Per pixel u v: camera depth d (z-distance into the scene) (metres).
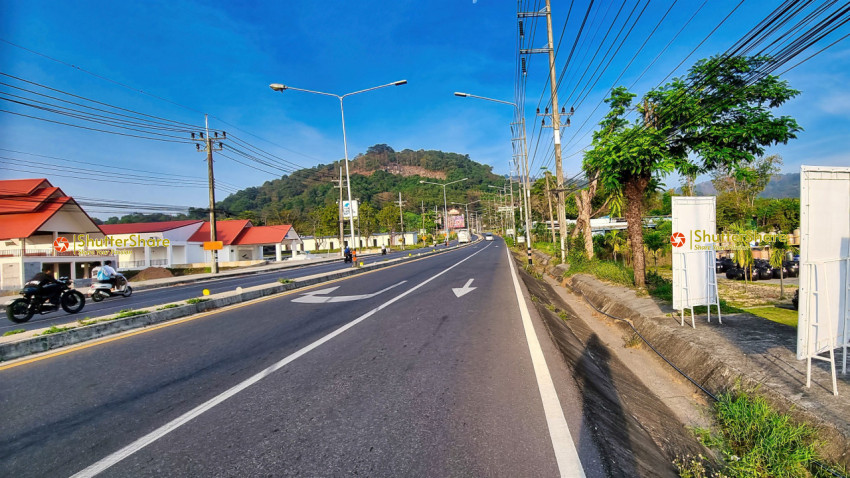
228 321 8.24
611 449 3.15
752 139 9.15
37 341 6.21
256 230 50.94
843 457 3.17
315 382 4.52
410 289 12.74
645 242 25.95
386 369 4.93
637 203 11.38
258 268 34.06
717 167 10.17
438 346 5.98
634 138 9.99
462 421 3.53
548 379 4.55
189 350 6.05
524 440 3.21
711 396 4.92
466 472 2.76
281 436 3.29
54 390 4.48
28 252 25.88
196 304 9.53
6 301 18.66
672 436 4.05
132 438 3.31
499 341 6.25
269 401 4.02
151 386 4.54
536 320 7.84
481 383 4.45
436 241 92.38
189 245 43.00
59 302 12.27
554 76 20.31
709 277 7.11
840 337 4.26
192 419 3.65
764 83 8.46
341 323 7.65
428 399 4.01
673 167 9.45
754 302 13.76
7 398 4.28
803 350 4.02
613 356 7.22
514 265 23.08
